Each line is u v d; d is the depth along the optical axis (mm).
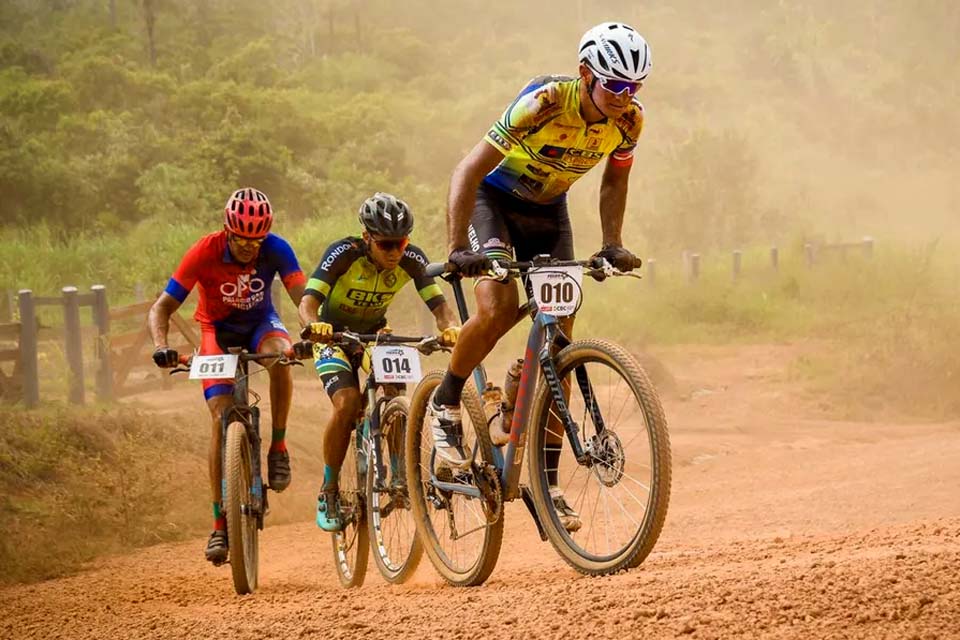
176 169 81375
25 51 166125
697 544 13281
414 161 114312
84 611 12531
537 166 9102
